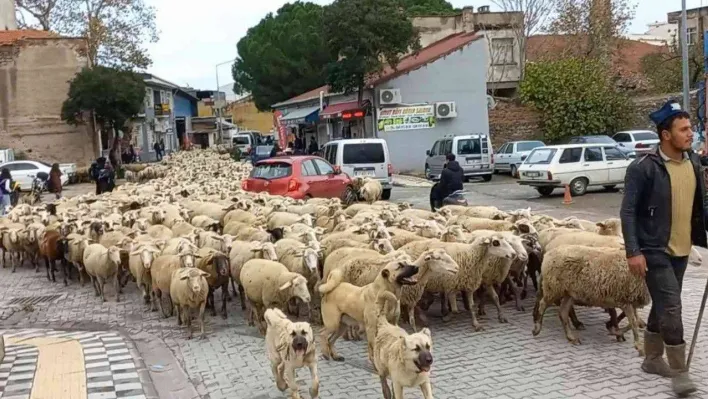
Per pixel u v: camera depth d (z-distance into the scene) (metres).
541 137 41.25
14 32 47.34
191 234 13.27
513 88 49.25
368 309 7.86
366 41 37.97
